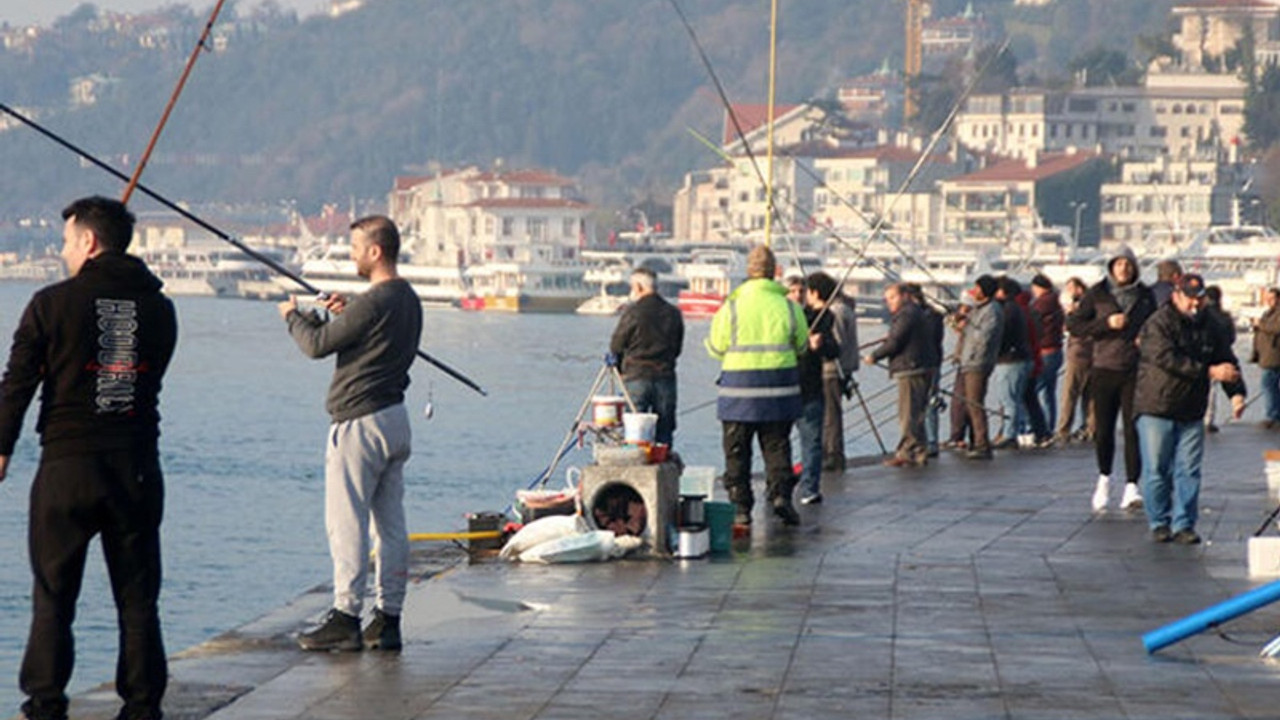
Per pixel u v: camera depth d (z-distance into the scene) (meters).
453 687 12.08
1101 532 20.83
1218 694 11.76
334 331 13.30
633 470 18.30
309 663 12.91
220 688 12.05
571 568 17.66
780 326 20.64
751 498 20.81
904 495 25.09
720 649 13.36
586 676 12.38
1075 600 15.70
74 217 11.16
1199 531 20.97
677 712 11.30
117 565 11.23
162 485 11.33
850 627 14.29
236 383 112.25
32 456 60.03
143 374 11.16
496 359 141.75
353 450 13.37
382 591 13.48
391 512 13.58
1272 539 17.17
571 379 116.56
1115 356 22.98
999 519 22.12
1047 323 35.72
